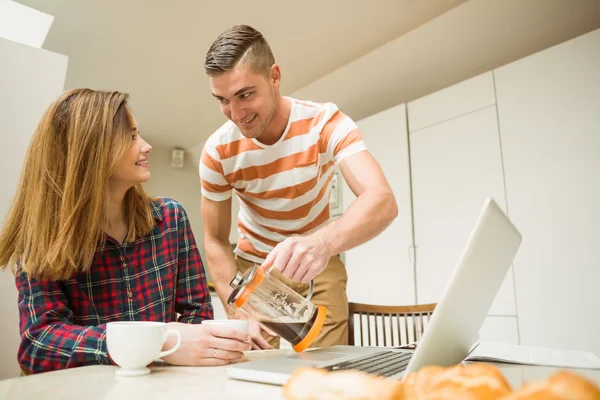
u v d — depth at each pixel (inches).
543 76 77.2
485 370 10.2
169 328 25.9
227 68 39.2
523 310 74.3
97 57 110.7
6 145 57.1
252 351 32.3
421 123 98.7
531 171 76.9
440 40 94.3
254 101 40.9
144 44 105.3
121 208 39.1
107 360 25.0
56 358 26.4
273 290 26.8
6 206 55.6
